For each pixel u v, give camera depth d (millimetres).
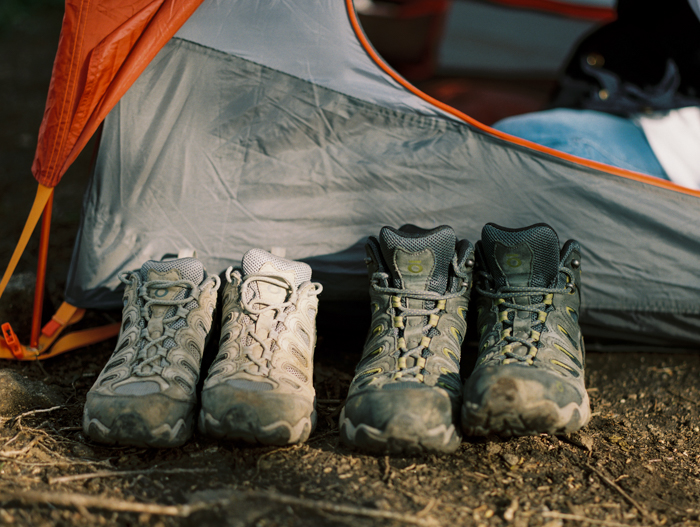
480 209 1470
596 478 1146
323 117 1416
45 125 1324
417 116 1414
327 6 1366
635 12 2156
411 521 978
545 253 1254
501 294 1271
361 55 1389
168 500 1022
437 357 1192
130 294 1303
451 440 1106
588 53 2205
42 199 1377
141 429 1080
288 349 1227
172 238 1481
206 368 1338
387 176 1451
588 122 1771
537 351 1178
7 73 4637
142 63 1317
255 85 1398
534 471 1155
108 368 1202
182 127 1421
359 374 1220
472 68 4035
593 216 1454
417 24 3809
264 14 1375
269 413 1091
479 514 1021
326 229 1494
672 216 1439
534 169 1433
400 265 1251
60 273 1998
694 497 1113
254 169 1454
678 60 2049
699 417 1418
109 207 1463
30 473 1080
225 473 1104
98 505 966
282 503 1008
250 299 1274
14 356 1479
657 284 1501
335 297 1560
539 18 3869
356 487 1074
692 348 1678
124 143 1420
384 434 1070
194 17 1361
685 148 1741
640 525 1020
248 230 1486
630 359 1696
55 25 6059
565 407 1091
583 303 1537
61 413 1300
